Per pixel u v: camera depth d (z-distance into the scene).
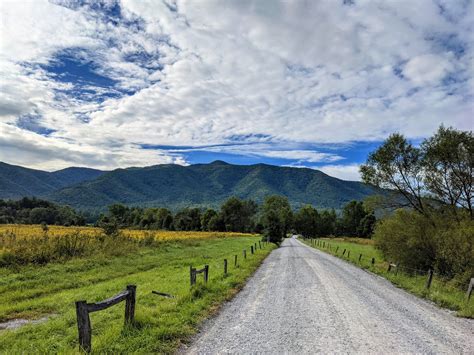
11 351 7.04
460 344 8.15
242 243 52.31
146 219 123.94
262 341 7.96
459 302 12.91
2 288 13.88
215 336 8.33
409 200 26.17
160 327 8.34
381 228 26.09
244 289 15.04
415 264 23.00
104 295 13.05
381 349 7.56
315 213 131.62
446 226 22.02
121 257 24.61
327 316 10.43
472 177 22.38
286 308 11.42
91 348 6.70
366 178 27.75
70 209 141.88
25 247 19.56
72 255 21.77
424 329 9.36
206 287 13.66
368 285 17.19
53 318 10.03
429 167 24.39
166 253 30.17
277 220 61.34
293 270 22.22
